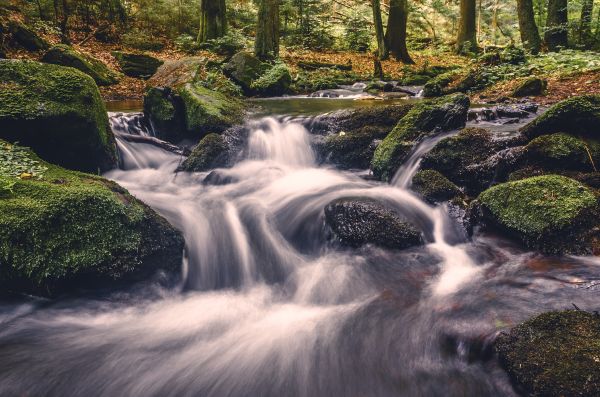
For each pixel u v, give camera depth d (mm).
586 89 9938
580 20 17203
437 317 3689
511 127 7359
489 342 3211
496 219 4820
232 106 9086
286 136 8188
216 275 5043
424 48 26609
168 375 3299
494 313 3578
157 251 4531
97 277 4082
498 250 4660
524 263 4309
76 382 3229
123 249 4254
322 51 22375
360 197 5633
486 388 2979
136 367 3379
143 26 18953
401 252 4844
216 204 6211
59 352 3523
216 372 3324
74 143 6074
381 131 7438
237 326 3930
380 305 4039
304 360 3424
